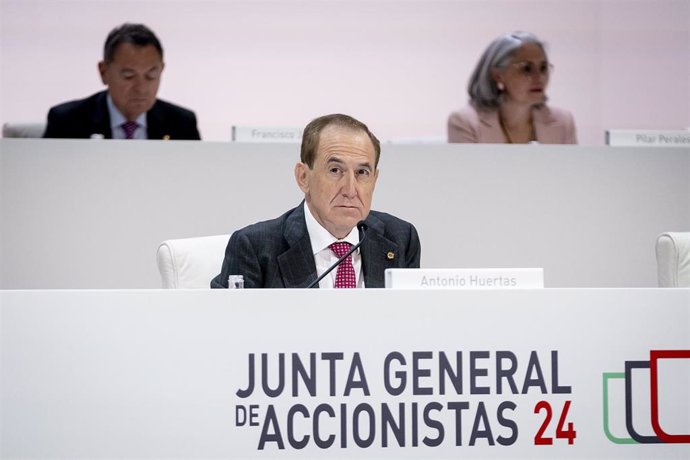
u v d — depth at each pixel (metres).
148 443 6.62
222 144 13.03
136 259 12.96
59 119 16.03
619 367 6.83
